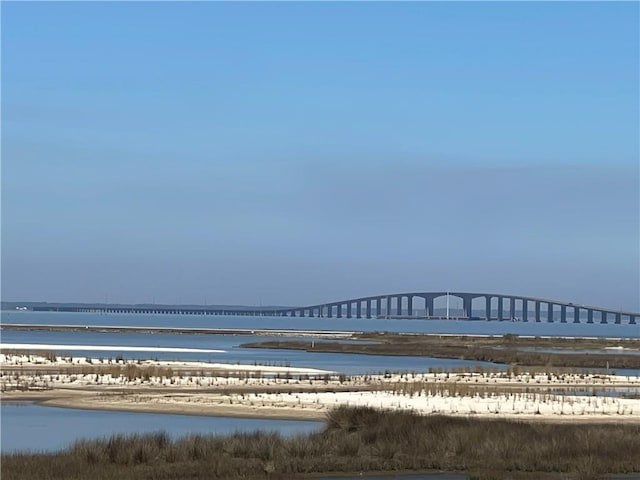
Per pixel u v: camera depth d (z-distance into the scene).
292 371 115.00
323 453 46.62
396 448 47.47
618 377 111.75
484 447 47.53
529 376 108.25
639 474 44.56
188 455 44.94
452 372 112.38
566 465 45.00
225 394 79.38
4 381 87.75
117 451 44.28
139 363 117.00
